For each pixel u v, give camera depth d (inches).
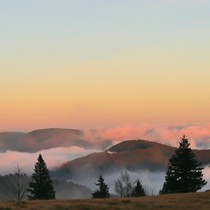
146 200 2098.9
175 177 3462.1
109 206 1926.7
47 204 1957.4
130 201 2052.2
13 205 1916.8
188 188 3422.7
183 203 2017.7
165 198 2170.3
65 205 1934.1
